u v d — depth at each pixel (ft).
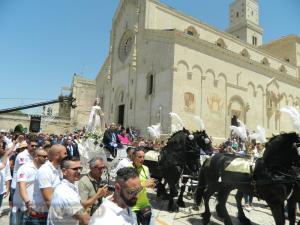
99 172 18.51
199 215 32.12
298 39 181.47
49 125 188.65
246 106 122.01
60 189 13.92
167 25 126.21
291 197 25.62
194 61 107.14
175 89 99.81
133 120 119.85
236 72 121.29
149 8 121.49
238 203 29.81
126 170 11.18
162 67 106.52
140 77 119.44
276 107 137.28
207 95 108.88
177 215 31.76
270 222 31.53
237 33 218.59
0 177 27.58
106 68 158.40
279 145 24.09
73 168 14.39
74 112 205.46
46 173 16.48
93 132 50.31
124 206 11.26
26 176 19.10
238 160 27.27
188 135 35.12
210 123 107.96
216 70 113.70
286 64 170.30
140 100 117.08
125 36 137.28
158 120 102.94
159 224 27.96
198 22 135.74
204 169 30.35
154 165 39.09
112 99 143.95
